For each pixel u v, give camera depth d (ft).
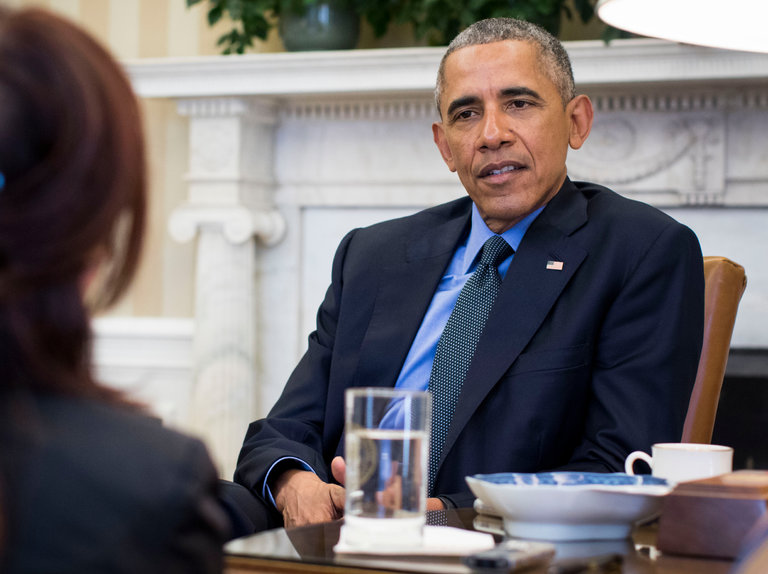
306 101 10.75
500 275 5.47
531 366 4.99
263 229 10.78
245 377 10.71
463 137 5.49
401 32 10.92
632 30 5.16
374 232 6.14
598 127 10.00
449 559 2.77
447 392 5.19
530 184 5.37
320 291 11.02
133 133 1.76
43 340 1.71
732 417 9.72
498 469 4.89
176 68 10.38
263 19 10.37
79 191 1.68
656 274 5.08
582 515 3.06
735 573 2.56
